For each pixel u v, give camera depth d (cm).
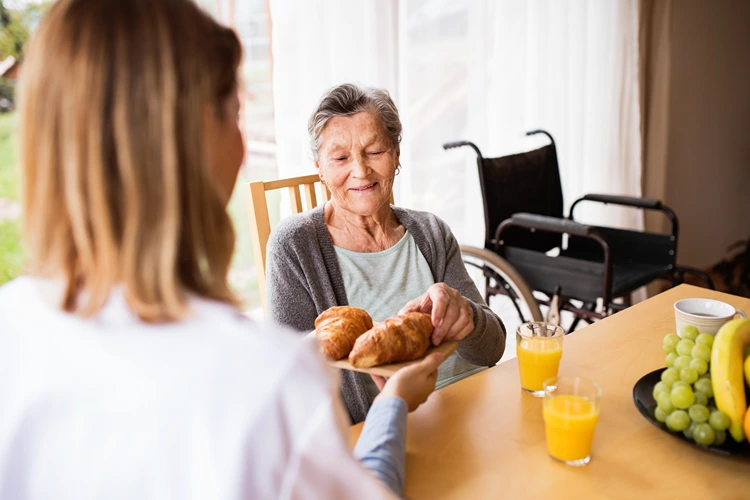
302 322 131
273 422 42
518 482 82
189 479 42
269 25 187
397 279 140
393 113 133
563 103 278
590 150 296
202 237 47
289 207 194
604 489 80
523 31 257
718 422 84
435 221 148
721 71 383
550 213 263
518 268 233
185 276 47
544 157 256
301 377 44
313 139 134
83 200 43
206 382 43
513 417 98
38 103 44
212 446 42
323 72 197
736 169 419
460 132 248
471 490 81
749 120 423
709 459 86
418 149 237
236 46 50
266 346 44
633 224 318
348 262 138
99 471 43
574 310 225
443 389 107
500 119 261
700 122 374
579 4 271
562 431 84
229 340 44
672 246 241
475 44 242
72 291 47
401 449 73
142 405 43
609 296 211
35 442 44
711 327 110
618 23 286
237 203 212
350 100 130
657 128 329
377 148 131
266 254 136
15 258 180
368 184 132
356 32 203
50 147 44
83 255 45
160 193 44
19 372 46
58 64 43
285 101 192
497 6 248
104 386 44
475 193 260
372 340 96
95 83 43
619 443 90
